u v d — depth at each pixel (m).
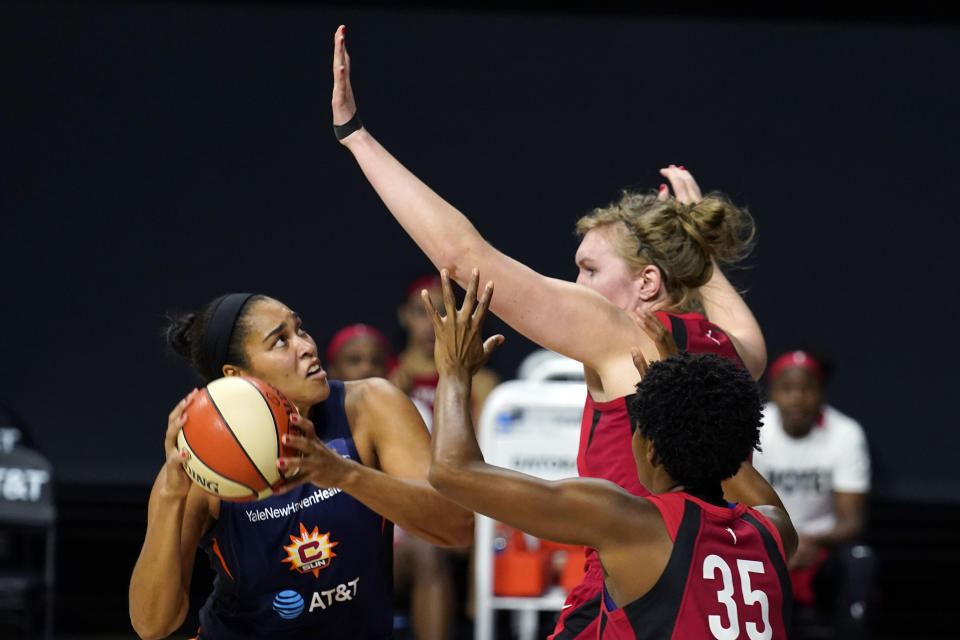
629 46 13.61
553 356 9.95
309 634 4.85
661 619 3.90
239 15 13.56
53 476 9.19
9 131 13.35
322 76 13.60
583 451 4.67
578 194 13.67
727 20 13.55
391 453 4.88
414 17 13.62
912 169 13.45
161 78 13.51
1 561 11.09
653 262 4.89
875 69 13.47
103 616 11.89
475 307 4.34
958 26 13.38
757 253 13.48
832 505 10.25
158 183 13.49
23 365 13.23
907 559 12.27
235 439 4.26
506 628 11.74
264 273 13.59
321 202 13.64
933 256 13.39
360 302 13.63
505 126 13.69
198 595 11.68
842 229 13.46
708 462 4.04
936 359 13.33
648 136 13.63
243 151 13.59
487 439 8.58
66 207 13.39
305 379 4.71
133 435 13.23
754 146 13.55
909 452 13.20
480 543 8.55
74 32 13.43
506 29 13.63
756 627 3.94
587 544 3.94
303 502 4.71
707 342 4.64
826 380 10.70
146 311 13.40
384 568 4.89
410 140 13.65
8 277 13.29
